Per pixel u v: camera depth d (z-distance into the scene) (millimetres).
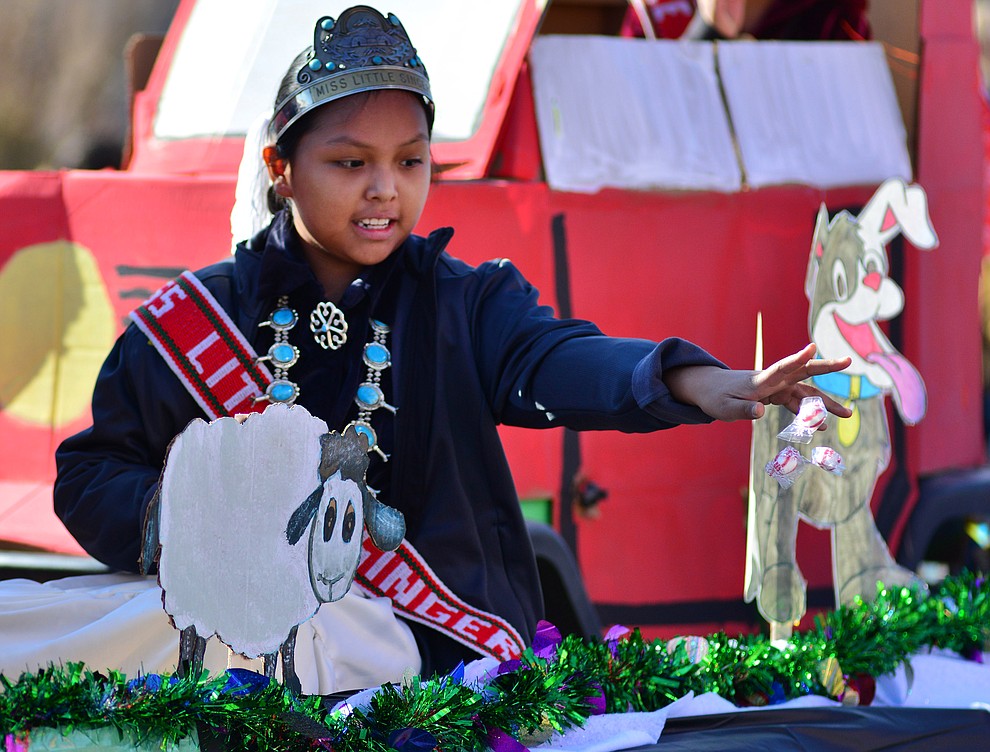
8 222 6648
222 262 4969
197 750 3641
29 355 6637
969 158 8227
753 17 8344
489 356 4785
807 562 7312
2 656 4172
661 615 6977
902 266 7801
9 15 15352
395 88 4547
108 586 4695
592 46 6969
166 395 4645
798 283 7227
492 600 4754
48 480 6602
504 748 3977
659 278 6895
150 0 15641
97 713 3496
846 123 7523
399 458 4691
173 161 6879
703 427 7090
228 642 3777
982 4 21734
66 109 15586
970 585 6105
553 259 6656
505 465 4844
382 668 4457
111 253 6602
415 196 4664
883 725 4594
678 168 6961
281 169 4793
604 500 6832
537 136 6699
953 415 8172
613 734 4281
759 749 4203
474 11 6824
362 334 4730
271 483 3861
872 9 8195
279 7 6875
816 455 3975
